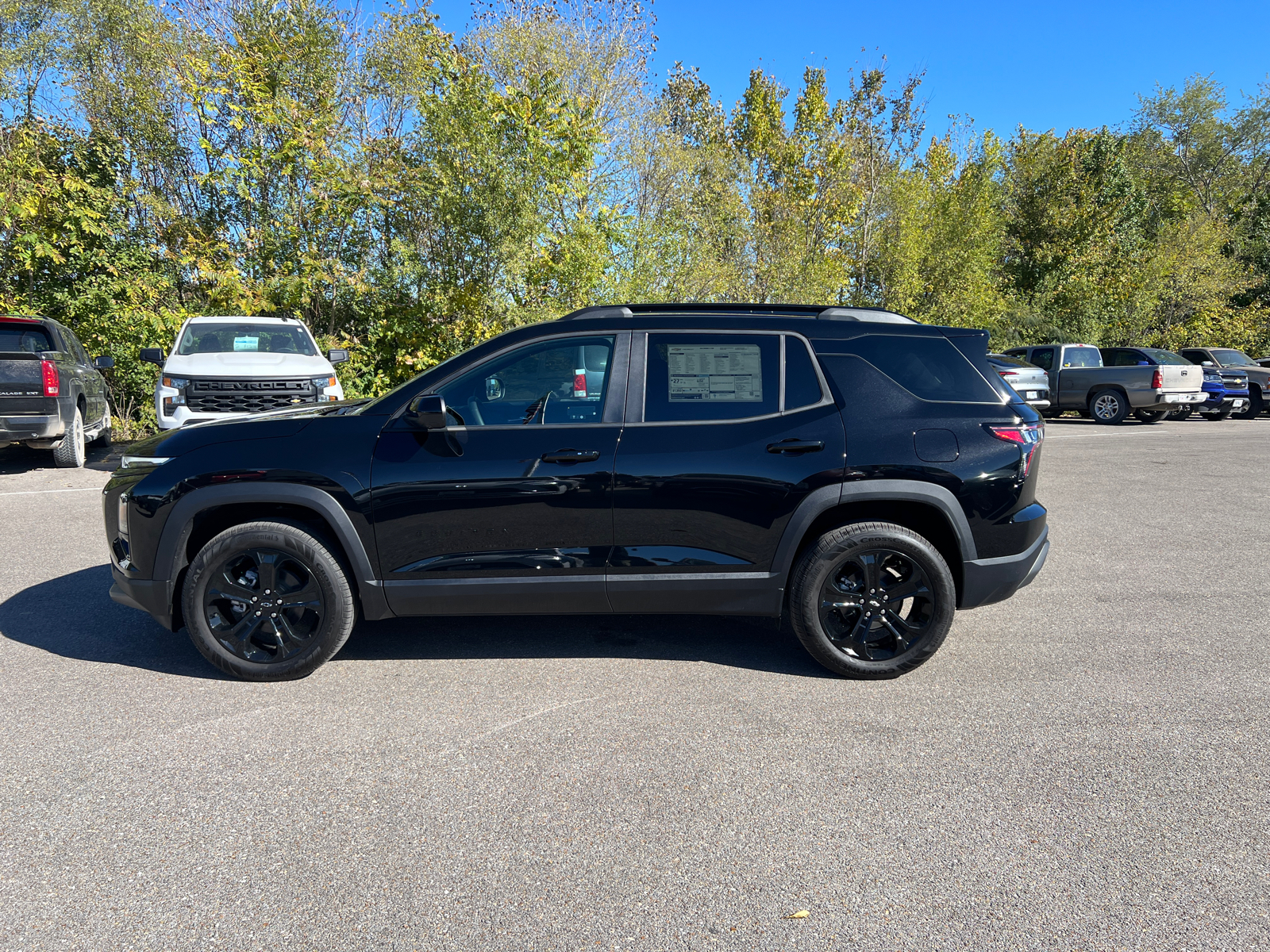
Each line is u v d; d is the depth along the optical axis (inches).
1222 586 208.4
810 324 153.1
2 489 341.4
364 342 561.6
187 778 112.7
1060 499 330.6
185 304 553.0
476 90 504.4
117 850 95.8
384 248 553.6
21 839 97.7
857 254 1049.5
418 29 535.8
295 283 524.1
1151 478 384.2
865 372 150.4
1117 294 1227.2
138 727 128.5
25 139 518.9
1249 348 1275.8
